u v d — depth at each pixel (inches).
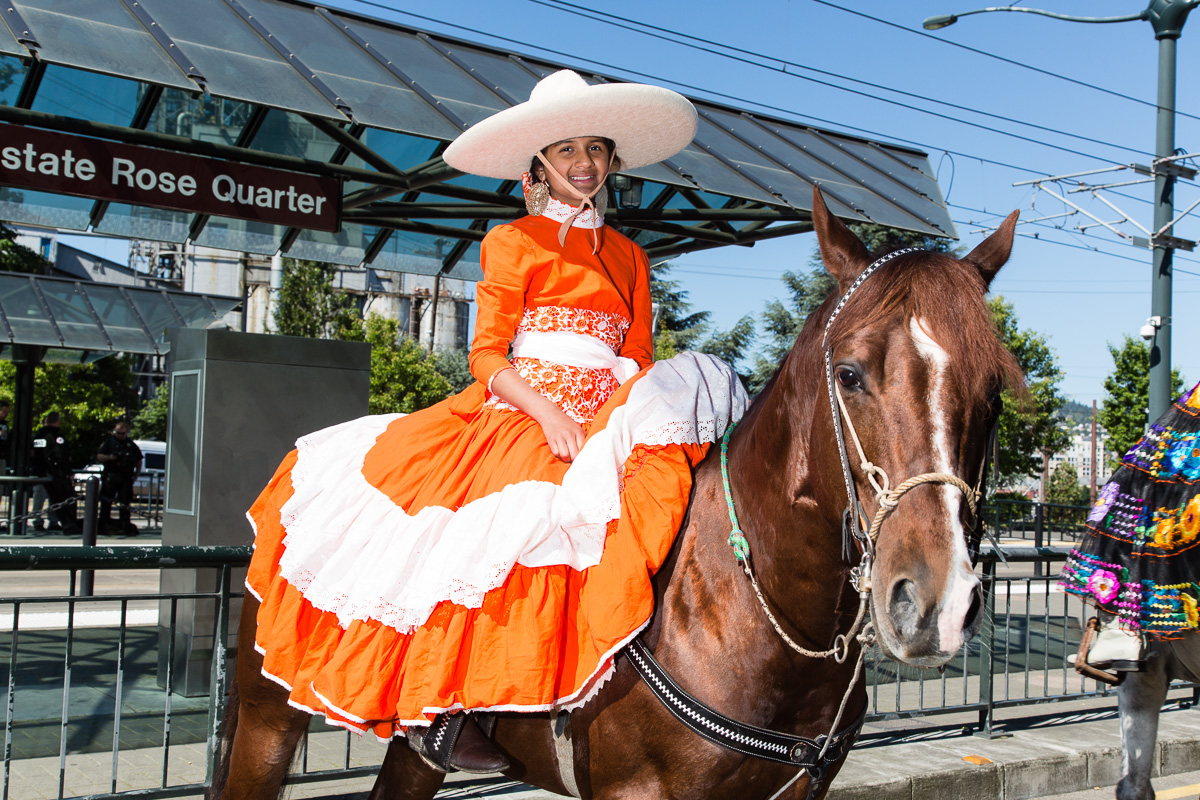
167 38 228.5
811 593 76.0
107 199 227.6
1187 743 209.3
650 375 90.7
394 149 303.7
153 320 685.9
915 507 61.4
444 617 85.1
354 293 1331.2
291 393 235.0
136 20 232.7
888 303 66.2
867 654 79.9
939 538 60.1
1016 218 75.9
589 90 95.2
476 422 96.9
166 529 238.4
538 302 96.9
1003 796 181.9
